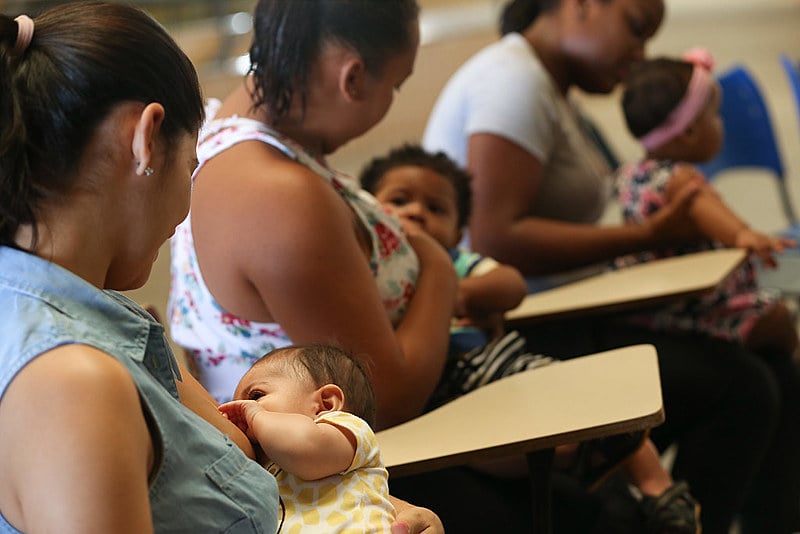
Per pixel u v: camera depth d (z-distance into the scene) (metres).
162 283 4.56
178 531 1.08
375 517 1.42
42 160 1.06
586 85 3.38
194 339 2.00
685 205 3.15
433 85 8.05
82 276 1.11
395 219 2.16
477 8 9.19
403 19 1.97
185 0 4.73
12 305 1.04
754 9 12.89
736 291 3.12
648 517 2.27
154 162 1.12
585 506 2.20
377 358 1.85
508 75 3.09
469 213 2.82
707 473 2.79
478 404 1.87
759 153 4.35
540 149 3.07
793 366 3.18
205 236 1.87
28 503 0.96
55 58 1.07
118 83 1.08
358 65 1.94
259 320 1.89
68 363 0.98
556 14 3.26
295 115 2.00
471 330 2.39
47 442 0.95
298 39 1.92
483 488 2.13
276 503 1.21
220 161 1.89
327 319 1.81
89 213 1.10
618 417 1.73
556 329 2.77
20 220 1.07
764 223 6.44
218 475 1.14
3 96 1.05
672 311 3.06
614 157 4.15
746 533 3.15
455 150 3.22
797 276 3.69
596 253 3.10
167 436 1.08
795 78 4.47
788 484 3.10
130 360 1.07
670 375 2.81
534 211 3.21
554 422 1.74
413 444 1.70
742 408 2.79
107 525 0.95
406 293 2.11
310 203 1.80
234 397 1.62
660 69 3.38
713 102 3.38
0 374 0.98
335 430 1.43
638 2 3.22
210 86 4.70
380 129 7.23
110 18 1.11
